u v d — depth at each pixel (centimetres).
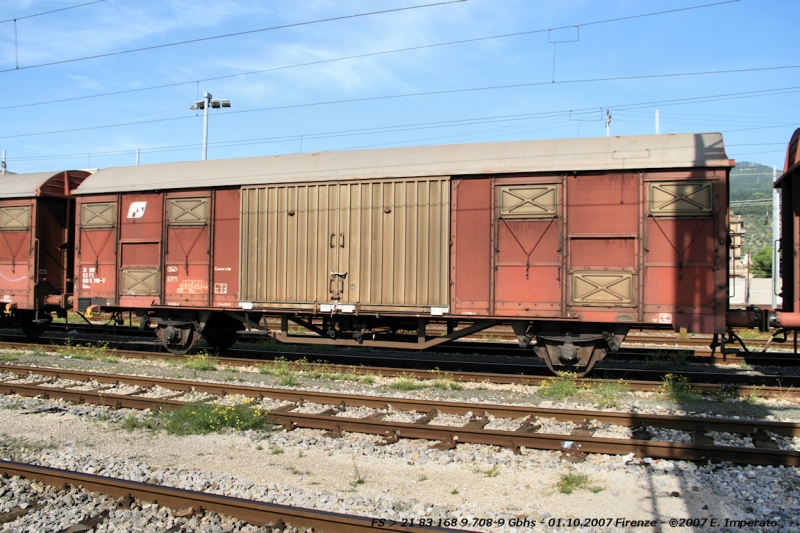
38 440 758
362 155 1214
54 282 1567
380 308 1159
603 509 538
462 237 1115
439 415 846
